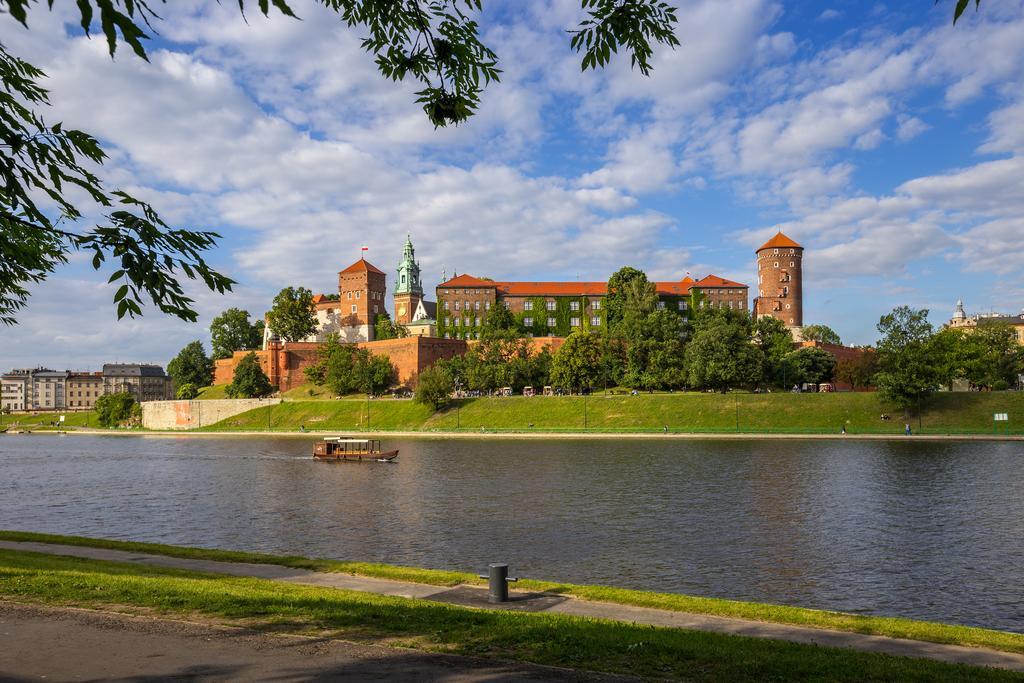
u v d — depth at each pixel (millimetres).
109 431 156125
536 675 11312
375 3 10570
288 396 151250
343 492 54281
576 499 47781
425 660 11953
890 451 73062
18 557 22766
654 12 10656
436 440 100500
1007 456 67375
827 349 142125
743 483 53656
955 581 28078
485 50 11383
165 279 8492
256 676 11000
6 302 16375
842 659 12727
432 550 33688
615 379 127562
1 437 148625
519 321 167000
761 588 27125
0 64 9023
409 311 192625
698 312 137750
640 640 13406
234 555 25250
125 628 13766
